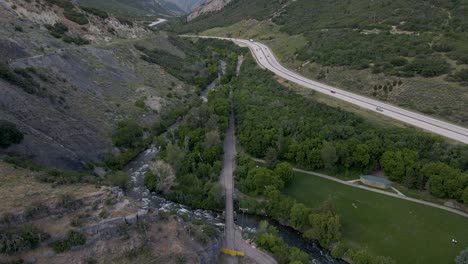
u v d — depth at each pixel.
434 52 112.88
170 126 105.69
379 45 123.94
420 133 81.88
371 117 92.31
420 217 69.38
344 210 71.38
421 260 59.50
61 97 88.38
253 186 74.81
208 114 99.88
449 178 70.88
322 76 123.12
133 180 79.31
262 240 59.78
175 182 76.31
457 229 66.06
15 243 44.06
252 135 91.00
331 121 92.94
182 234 54.91
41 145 71.00
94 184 59.31
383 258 54.72
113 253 48.50
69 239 47.34
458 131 83.19
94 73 110.56
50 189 54.19
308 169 84.75
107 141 87.56
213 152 83.19
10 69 82.81
